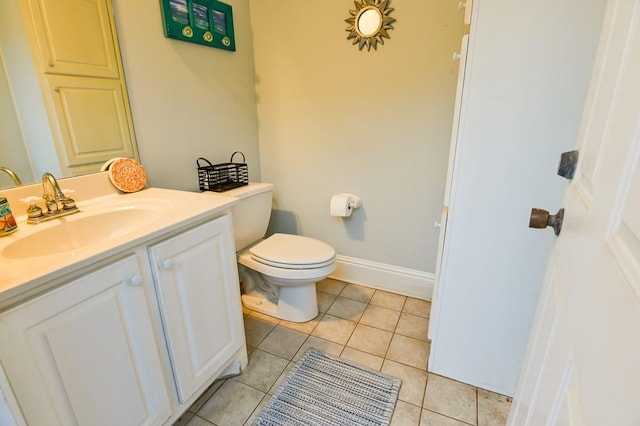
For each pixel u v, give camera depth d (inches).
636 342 11.7
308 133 85.9
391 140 77.4
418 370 61.1
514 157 45.4
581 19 38.6
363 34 73.1
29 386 30.6
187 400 49.0
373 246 87.2
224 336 55.2
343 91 79.0
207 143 76.0
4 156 44.8
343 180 85.5
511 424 34.6
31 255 40.4
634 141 14.7
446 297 55.2
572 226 24.5
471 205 49.4
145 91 61.6
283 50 82.3
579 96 40.8
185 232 45.5
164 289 43.1
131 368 40.1
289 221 96.0
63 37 49.3
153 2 60.6
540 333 29.7
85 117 53.2
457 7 64.7
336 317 77.2
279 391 56.9
